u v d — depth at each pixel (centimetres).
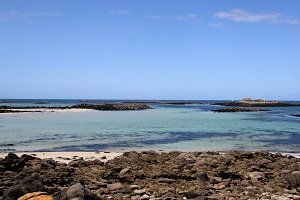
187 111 10819
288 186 1489
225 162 1866
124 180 1512
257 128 5006
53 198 1090
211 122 6128
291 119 7188
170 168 1712
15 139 3459
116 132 4234
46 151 2698
